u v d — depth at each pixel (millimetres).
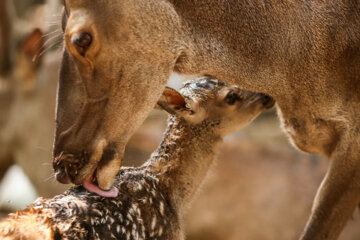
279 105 9023
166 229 9656
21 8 26078
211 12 8078
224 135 10883
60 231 7785
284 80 8656
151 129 19000
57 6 14625
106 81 7562
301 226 17141
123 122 7703
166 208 9812
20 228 7504
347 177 8969
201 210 17594
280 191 17438
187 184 10539
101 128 7691
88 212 8445
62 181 8062
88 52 7418
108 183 7879
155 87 7758
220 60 8289
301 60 8562
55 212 8219
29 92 17688
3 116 17953
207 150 10719
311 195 17266
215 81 10836
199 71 8281
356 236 16594
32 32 16875
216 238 17562
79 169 7824
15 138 17938
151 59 7660
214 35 8164
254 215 17375
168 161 10352
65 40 7492
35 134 17641
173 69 8180
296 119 9031
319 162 17578
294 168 17641
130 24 7473
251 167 17781
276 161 17812
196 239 17688
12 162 18828
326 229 9188
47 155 17469
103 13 7383
